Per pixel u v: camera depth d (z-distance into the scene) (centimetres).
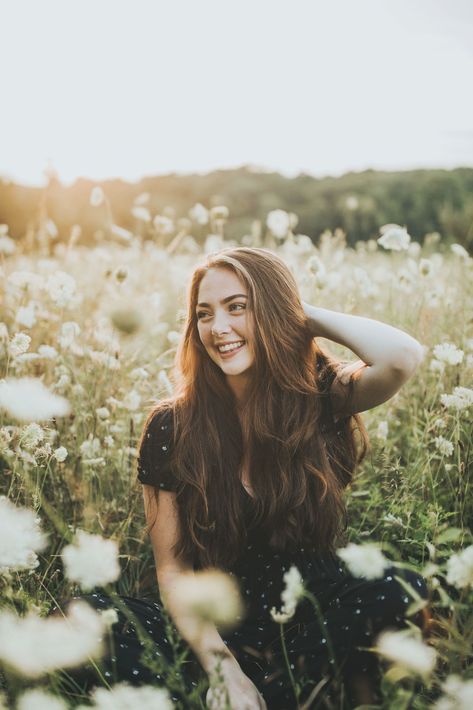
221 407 224
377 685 182
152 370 340
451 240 580
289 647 193
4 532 143
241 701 177
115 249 584
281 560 212
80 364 358
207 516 213
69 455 279
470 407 275
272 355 217
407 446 305
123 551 254
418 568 213
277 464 216
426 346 326
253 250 224
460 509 235
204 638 190
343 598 193
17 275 329
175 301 498
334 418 236
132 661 182
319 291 343
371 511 258
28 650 132
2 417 244
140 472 224
